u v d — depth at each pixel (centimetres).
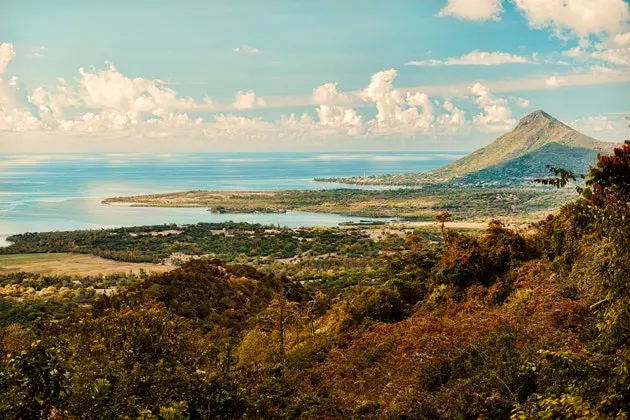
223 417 1234
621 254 827
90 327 1413
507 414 1076
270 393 1499
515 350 1307
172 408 1000
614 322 824
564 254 2109
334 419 1412
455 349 1486
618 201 888
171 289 3966
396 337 2041
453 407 1197
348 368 1930
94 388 1007
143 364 1271
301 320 3234
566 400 743
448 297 2562
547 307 1580
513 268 2533
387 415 1297
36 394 746
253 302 4366
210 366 1427
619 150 1023
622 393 754
